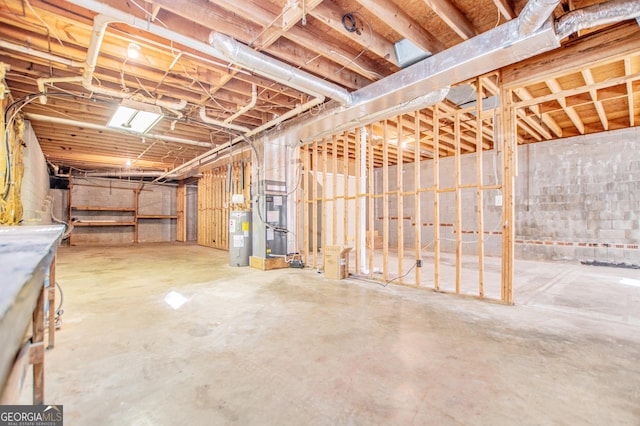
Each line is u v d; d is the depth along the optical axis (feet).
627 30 9.60
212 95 15.60
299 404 5.79
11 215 13.03
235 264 20.43
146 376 6.73
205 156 26.02
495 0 8.52
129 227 39.14
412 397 5.99
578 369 7.04
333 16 9.53
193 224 41.39
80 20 9.70
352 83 13.79
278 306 11.67
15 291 1.74
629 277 17.02
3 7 9.29
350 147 25.67
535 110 17.34
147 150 26.66
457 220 13.47
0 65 11.08
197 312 10.96
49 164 31.40
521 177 24.16
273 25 9.66
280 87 14.48
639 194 19.69
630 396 6.03
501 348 8.10
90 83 12.66
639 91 15.40
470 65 10.19
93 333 9.05
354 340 8.58
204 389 6.26
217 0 8.55
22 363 2.70
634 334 9.05
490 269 19.57
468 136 23.85
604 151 20.86
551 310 11.30
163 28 9.18
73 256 25.41
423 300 12.59
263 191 19.57
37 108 16.85
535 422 5.28
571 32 8.59
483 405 5.74
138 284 15.17
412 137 23.22
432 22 10.49
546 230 23.02
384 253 16.21
